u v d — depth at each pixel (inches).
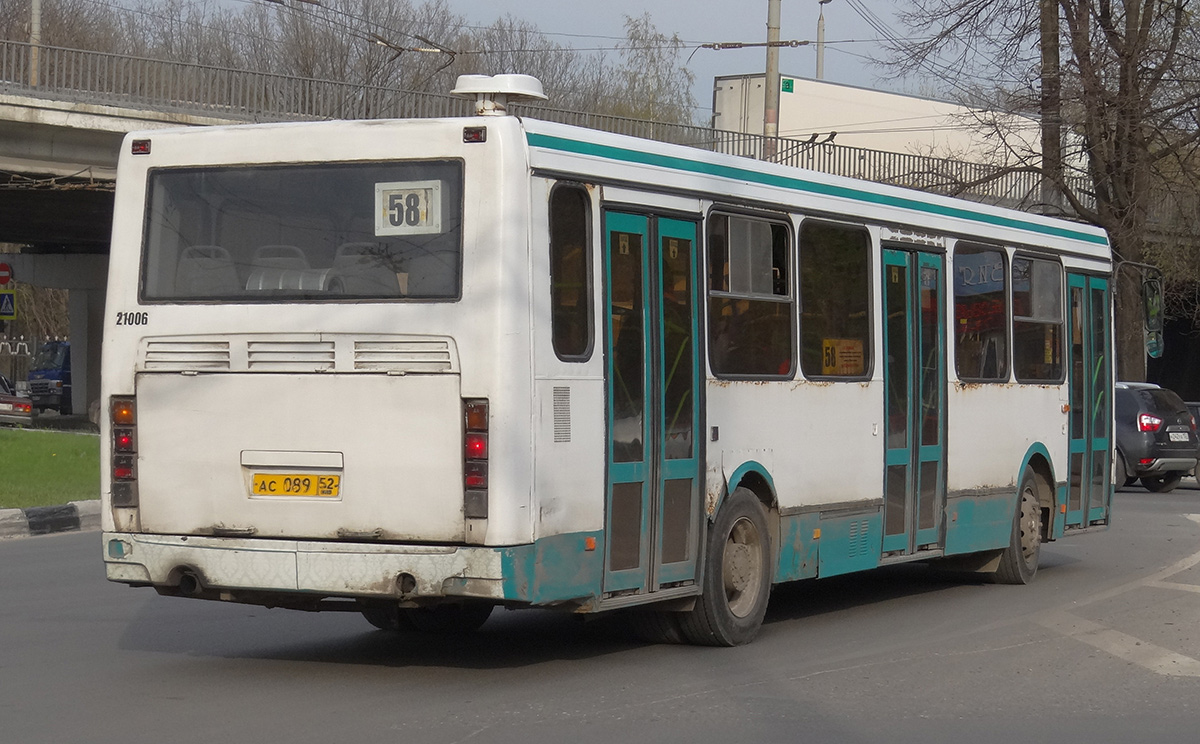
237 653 355.3
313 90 1263.5
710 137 1520.7
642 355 336.2
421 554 297.7
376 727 273.9
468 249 300.8
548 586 304.7
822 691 315.9
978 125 1386.6
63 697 301.0
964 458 479.8
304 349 308.7
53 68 1179.9
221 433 313.9
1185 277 1572.3
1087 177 1357.0
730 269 371.2
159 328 319.9
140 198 326.6
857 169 1471.5
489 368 296.4
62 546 587.2
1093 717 295.3
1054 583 518.3
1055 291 550.6
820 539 405.7
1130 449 1007.6
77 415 1936.5
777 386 387.2
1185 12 1242.6
